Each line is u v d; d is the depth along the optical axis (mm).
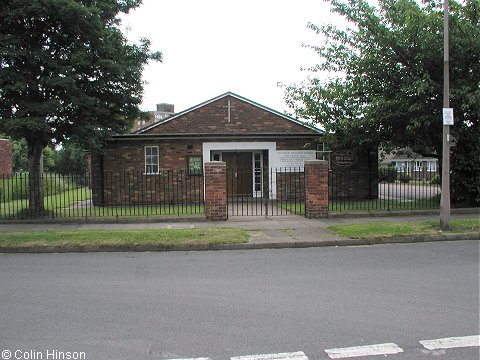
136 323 4559
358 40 14648
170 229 10562
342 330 4281
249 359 3645
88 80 13000
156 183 18391
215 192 12508
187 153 18500
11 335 4242
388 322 4496
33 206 13469
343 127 14930
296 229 10844
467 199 14383
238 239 9375
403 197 19781
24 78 11812
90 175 18219
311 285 6031
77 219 12523
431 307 4969
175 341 4055
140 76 14117
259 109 19594
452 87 12797
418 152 16094
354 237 9578
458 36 12703
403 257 7965
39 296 5613
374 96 14281
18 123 11406
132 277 6652
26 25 11961
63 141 12922
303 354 3727
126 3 14266
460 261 7531
